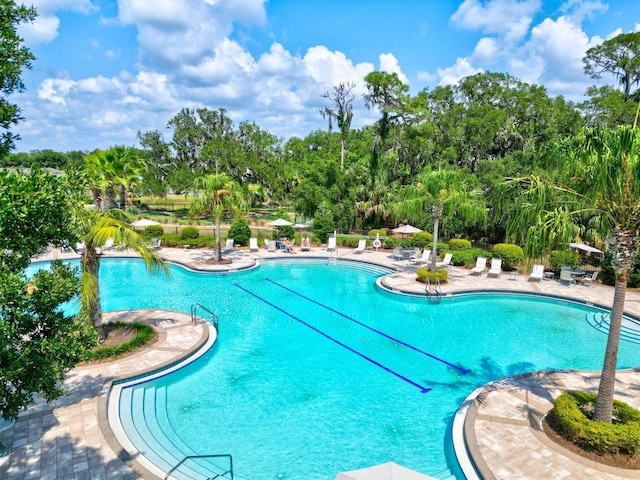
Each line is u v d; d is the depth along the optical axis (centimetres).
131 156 3709
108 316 1478
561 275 2047
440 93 4038
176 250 2775
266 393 1023
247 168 5644
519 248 2272
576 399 855
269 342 1345
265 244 2872
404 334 1432
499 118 3284
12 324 454
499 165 2931
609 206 731
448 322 1559
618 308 741
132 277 2175
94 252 1195
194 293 1898
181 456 775
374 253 2758
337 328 1480
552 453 734
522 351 1299
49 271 555
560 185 830
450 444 823
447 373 1145
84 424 816
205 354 1210
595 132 751
